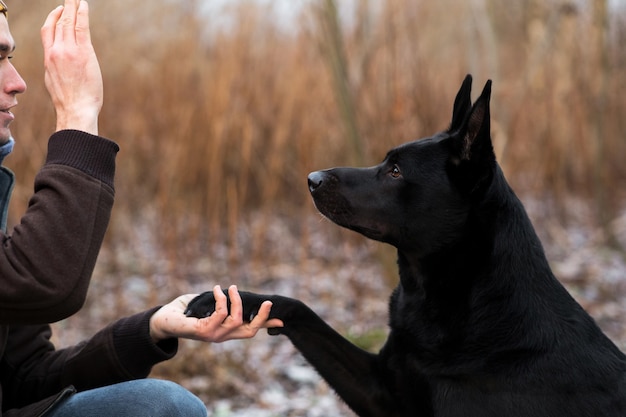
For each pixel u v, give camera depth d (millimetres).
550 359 2479
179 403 2270
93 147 2062
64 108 2127
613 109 8945
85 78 2137
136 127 7535
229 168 7395
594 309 5750
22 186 6062
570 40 8367
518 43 8961
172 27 7855
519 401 2449
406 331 2723
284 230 7406
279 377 4605
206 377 4473
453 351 2588
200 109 7129
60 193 1985
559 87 8422
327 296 5766
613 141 9156
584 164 8531
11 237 1979
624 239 8016
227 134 7180
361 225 2879
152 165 7609
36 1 6648
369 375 2803
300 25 7121
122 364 2373
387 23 5996
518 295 2580
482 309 2586
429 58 7430
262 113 7453
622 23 8922
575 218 8562
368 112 5926
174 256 5805
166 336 2387
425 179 2760
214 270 6238
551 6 8359
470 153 2678
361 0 6137
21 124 6176
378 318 5426
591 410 2432
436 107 6758
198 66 7477
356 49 6207
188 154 7023
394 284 5715
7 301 1948
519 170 8453
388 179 2861
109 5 7738
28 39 6547
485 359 2525
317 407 4148
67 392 2178
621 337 5195
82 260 1984
